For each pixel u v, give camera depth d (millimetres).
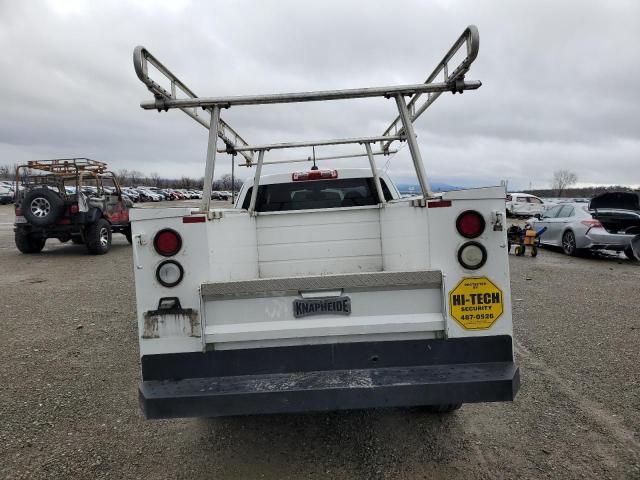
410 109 3686
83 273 10133
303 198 4648
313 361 2498
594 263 11203
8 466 2842
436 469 2725
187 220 2508
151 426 3328
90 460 2904
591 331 5309
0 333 5621
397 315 2533
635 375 4016
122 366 4500
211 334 2477
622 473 2652
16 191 13422
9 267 11016
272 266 3752
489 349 2510
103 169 14320
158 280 2508
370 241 3775
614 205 12969
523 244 12578
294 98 2793
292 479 2664
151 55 2521
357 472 2715
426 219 2596
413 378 2375
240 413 2322
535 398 3617
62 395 3852
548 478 2619
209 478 2697
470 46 2471
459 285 2512
